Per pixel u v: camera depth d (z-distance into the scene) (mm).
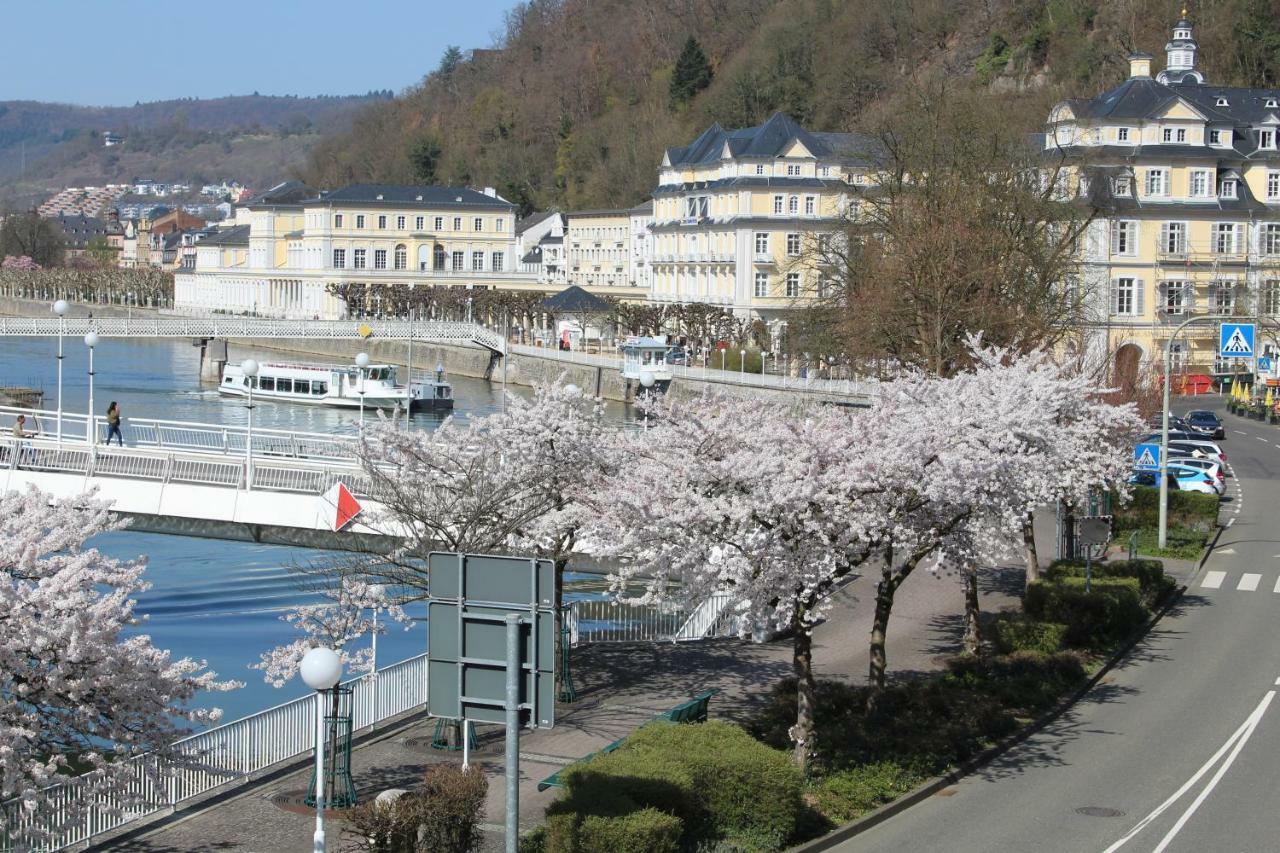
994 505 40938
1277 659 49938
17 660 27469
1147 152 137875
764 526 36781
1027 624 49438
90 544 76438
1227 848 32219
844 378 115688
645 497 37562
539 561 21812
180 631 59812
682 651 51750
